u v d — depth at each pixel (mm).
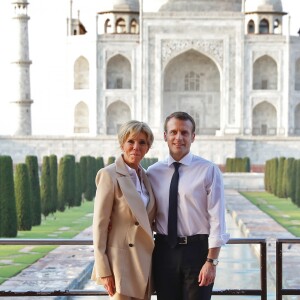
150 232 12570
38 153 107688
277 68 119625
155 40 116312
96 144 107750
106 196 12594
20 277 15273
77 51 120250
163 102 123000
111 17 129250
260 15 128375
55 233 40938
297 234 38750
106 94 118125
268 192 78500
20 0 111375
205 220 13086
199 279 12898
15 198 40906
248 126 117312
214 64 122312
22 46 111812
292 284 14609
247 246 16141
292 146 106750
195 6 123625
